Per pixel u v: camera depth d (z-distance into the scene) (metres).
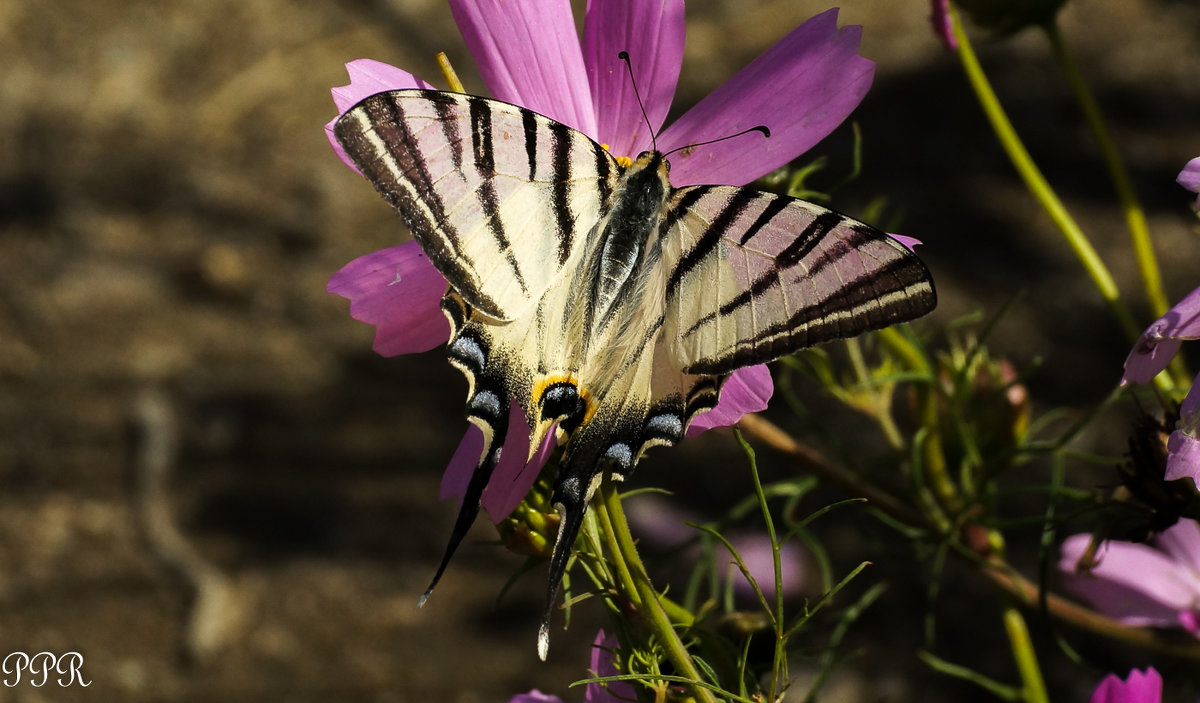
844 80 0.56
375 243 1.49
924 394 0.62
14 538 1.21
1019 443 0.62
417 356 1.40
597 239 0.55
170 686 1.08
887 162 1.47
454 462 0.55
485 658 1.09
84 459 1.28
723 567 0.92
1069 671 0.98
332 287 0.55
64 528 1.22
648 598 0.54
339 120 0.53
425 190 0.54
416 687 1.07
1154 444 0.56
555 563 0.54
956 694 0.99
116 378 1.35
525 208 0.55
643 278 0.55
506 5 0.57
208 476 1.26
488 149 0.54
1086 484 1.07
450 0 0.57
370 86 0.55
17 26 1.82
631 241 0.55
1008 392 0.62
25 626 1.13
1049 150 1.46
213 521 1.22
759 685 0.56
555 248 0.55
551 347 0.55
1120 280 1.31
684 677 0.54
